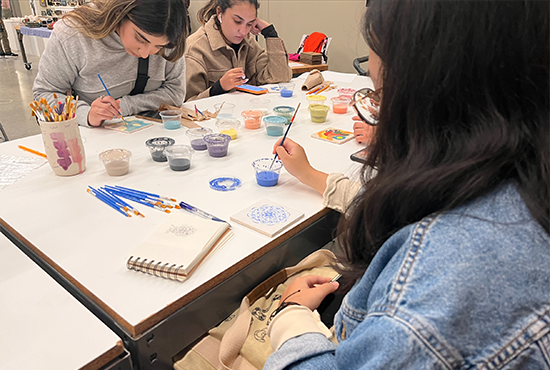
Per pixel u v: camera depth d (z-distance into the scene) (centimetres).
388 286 40
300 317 71
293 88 248
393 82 43
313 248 110
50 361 61
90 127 166
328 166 135
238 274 86
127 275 80
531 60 38
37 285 77
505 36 38
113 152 128
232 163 135
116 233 94
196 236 89
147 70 191
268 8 486
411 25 40
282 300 87
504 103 40
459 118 41
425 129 42
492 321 37
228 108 194
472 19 37
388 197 44
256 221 99
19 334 65
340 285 96
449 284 36
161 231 91
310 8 451
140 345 69
